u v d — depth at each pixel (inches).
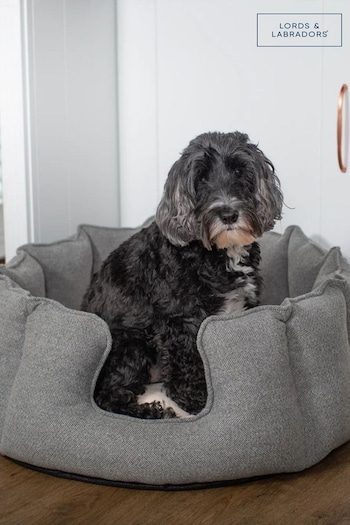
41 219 130.3
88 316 90.4
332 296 96.3
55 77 130.7
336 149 128.2
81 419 88.3
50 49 128.5
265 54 131.7
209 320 87.0
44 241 131.6
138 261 100.3
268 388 85.7
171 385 98.0
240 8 132.3
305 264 120.9
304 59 128.6
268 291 130.1
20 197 127.8
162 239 98.5
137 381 99.3
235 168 95.7
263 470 85.9
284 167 133.9
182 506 83.0
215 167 94.7
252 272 100.6
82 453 86.6
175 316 96.0
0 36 123.3
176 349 96.8
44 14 126.0
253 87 134.0
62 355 89.0
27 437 89.0
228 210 90.5
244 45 133.2
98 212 148.1
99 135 145.6
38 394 89.2
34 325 92.2
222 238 92.4
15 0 120.4
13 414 90.7
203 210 92.6
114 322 99.6
